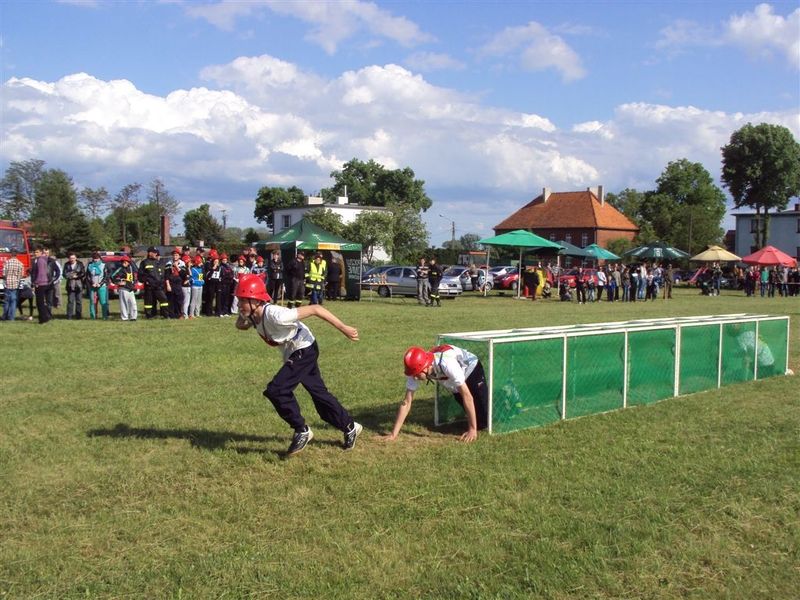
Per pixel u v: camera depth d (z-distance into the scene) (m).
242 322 6.58
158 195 72.25
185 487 5.87
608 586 4.23
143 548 4.74
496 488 5.82
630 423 8.10
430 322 19.92
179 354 12.92
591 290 34.81
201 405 8.80
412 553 4.66
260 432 7.57
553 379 8.17
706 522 5.20
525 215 87.25
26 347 13.64
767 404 9.20
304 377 6.70
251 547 4.73
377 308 25.88
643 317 22.88
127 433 7.48
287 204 100.38
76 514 5.32
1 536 4.95
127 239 71.38
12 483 5.97
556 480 6.04
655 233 83.62
